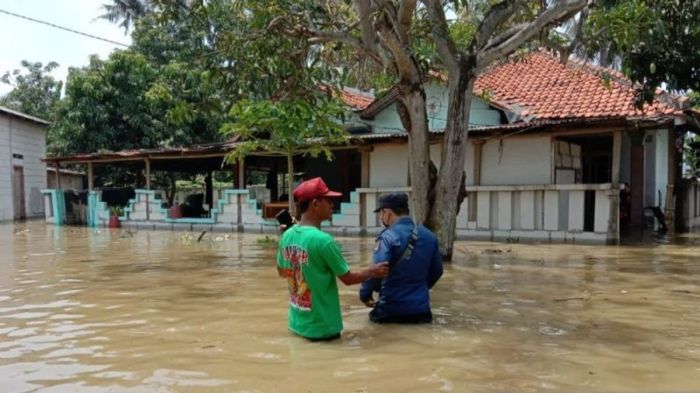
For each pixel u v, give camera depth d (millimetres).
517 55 13453
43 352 4273
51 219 21500
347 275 4555
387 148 15477
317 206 4723
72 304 6102
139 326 5078
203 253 11156
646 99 9461
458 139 9500
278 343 4449
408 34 9461
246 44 10594
